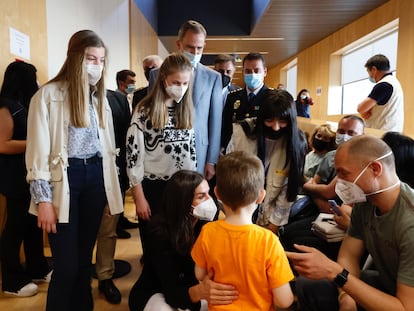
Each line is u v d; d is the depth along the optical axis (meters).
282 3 5.48
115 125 2.01
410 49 4.65
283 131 1.84
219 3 7.92
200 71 1.97
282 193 1.91
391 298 1.12
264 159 1.93
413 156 1.47
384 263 1.29
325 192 2.16
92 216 1.55
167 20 8.08
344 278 1.15
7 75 1.98
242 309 1.15
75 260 1.46
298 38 8.01
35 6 2.40
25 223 2.06
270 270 1.11
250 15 7.80
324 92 7.95
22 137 1.99
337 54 7.52
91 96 1.51
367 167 1.16
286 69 11.60
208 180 1.96
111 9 4.25
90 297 1.68
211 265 1.19
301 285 1.55
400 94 3.18
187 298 1.39
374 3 5.43
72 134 1.43
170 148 1.72
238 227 1.15
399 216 1.16
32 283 2.10
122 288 2.16
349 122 2.30
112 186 1.60
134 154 1.71
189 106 1.73
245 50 9.46
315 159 2.64
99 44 1.43
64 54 2.89
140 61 5.98
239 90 2.45
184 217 1.48
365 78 6.60
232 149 1.98
